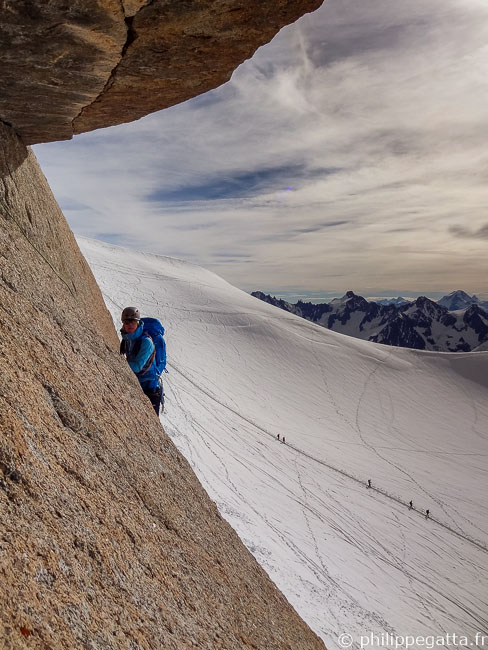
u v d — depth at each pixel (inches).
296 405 2874.0
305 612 692.1
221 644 85.0
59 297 147.2
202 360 3184.1
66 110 138.6
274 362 3553.2
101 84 122.1
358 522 1376.7
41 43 100.1
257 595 133.4
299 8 96.3
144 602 69.8
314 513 1326.3
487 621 983.6
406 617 880.3
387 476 1951.3
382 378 3710.6
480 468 2309.3
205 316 4168.3
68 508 66.6
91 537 67.2
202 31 101.3
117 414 120.6
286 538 1034.1
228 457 1549.0
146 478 110.7
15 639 39.5
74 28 95.7
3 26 93.0
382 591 964.6
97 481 83.1
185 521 118.9
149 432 141.7
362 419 2893.7
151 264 5689.0
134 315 175.6
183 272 5930.1
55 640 44.7
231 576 123.5
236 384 2903.5
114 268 4840.1
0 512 51.4
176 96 136.6
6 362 78.1
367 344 4453.7
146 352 174.6
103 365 138.7
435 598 1027.3
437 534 1446.9
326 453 2078.0
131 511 88.9
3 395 68.5
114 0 88.7
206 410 2134.6
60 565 55.4
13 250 130.0
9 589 43.9
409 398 3457.2
